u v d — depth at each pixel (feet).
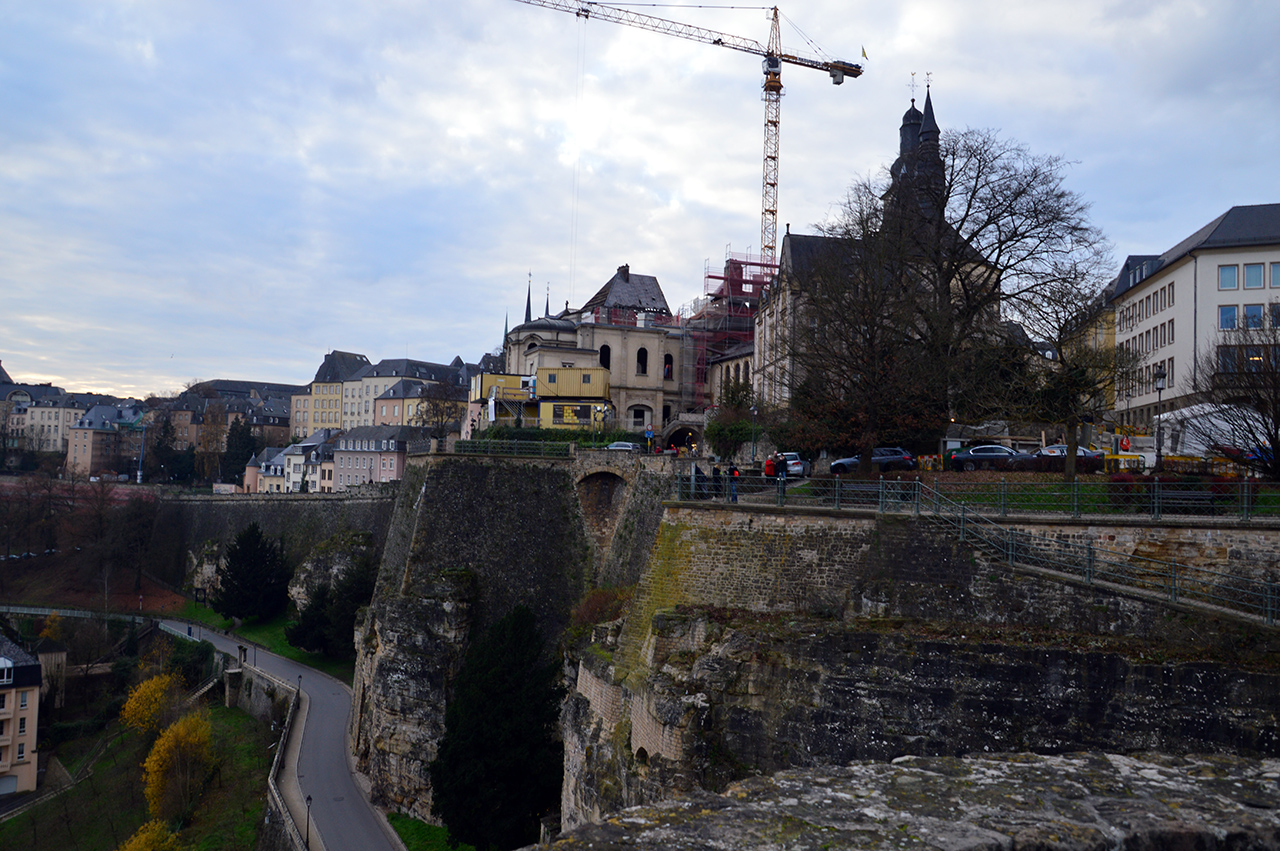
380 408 552.41
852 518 99.35
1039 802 32.71
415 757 169.17
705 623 100.22
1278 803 33.50
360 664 196.65
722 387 266.16
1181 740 66.69
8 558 402.31
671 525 114.01
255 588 306.35
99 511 390.83
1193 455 124.88
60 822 214.48
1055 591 82.33
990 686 74.64
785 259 253.85
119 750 245.45
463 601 175.52
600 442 228.84
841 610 96.73
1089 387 130.41
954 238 162.61
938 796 33.04
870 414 140.46
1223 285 199.72
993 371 143.64
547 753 142.72
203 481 532.32
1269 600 71.31
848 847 27.68
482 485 188.14
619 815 30.19
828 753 80.43
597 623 151.02
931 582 91.15
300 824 159.84
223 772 204.95
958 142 158.61
